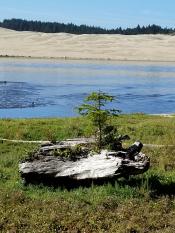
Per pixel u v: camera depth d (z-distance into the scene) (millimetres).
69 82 82938
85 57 186625
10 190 17594
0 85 73062
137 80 92000
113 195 17094
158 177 19094
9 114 46594
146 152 24125
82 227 14719
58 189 17750
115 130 20172
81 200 16672
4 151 25047
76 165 18250
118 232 14281
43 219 15016
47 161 18484
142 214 15555
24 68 114375
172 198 17109
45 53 196375
